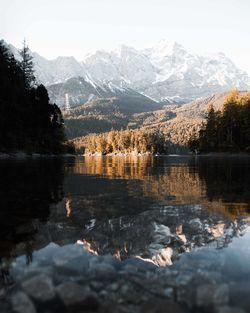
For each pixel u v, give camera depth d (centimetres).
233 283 514
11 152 6197
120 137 19288
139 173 2842
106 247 709
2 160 4712
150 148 18125
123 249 696
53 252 652
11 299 447
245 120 9344
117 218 1005
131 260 624
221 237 804
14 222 916
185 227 902
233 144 9712
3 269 550
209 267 590
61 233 812
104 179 2233
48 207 1152
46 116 8719
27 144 7062
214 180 2159
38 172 2650
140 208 1171
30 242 722
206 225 927
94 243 736
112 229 870
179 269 579
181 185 1872
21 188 1627
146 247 714
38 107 8494
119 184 1919
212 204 1256
